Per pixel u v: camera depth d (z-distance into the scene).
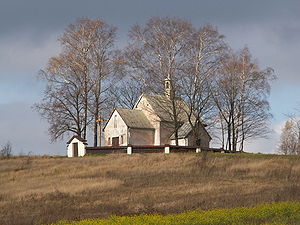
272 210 33.72
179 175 59.59
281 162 67.56
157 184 54.72
